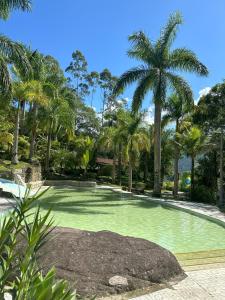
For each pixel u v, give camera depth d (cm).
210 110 3125
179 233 1170
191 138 2456
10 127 3219
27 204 267
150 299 496
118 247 595
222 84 3138
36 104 2958
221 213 1507
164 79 2392
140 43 2459
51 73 4066
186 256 741
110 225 1270
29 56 3108
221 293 524
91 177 3778
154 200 1989
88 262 545
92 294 492
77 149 3828
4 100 1997
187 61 2402
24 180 2444
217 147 2533
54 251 550
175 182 2555
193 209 1614
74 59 6009
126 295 509
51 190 2573
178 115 2675
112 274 535
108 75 5962
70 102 4112
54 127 3206
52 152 3772
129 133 2697
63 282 253
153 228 1245
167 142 2891
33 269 265
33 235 255
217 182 3008
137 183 3588
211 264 672
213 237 1118
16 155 2616
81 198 2086
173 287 545
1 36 1886
